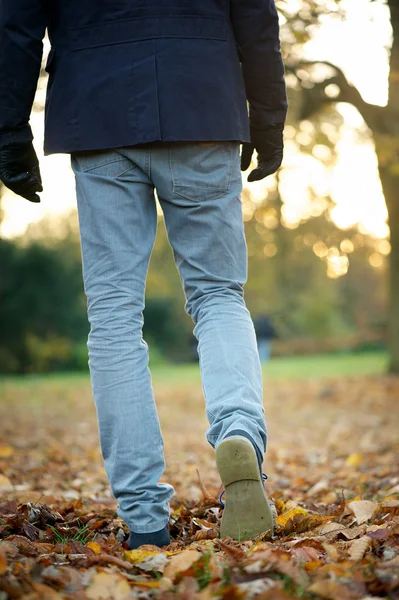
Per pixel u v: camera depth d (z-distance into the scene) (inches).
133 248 102.8
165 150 101.4
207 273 106.3
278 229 789.9
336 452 300.5
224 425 98.8
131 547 99.7
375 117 494.9
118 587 79.5
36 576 80.4
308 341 1797.5
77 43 100.7
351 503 128.4
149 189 105.6
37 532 112.5
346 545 99.3
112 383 99.7
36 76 101.8
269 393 679.7
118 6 99.2
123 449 98.4
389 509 124.8
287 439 376.8
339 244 807.7
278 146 114.3
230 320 105.0
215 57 100.8
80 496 176.9
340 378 771.4
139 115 98.1
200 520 120.6
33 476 223.6
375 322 1876.2
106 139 99.3
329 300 1831.9
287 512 121.3
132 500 98.0
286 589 78.0
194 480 225.0
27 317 1142.3
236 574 82.4
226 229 105.7
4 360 1122.0
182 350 1573.6
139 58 98.6
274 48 106.0
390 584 78.0
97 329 101.5
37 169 110.5
